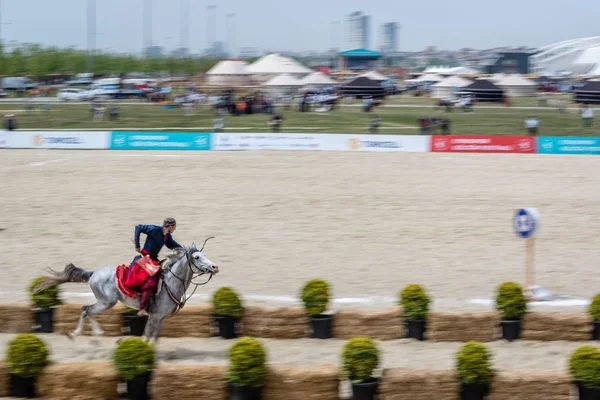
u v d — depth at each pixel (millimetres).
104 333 13961
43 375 11102
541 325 13742
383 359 12750
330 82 88562
